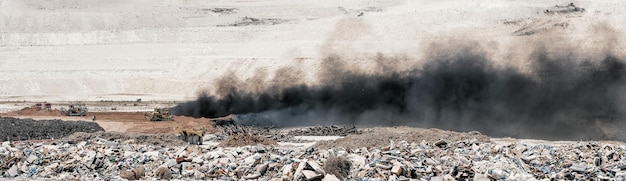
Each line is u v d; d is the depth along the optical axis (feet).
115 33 647.97
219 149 163.12
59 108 411.34
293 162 145.07
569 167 144.15
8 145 177.58
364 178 136.56
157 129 279.69
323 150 164.14
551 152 155.12
